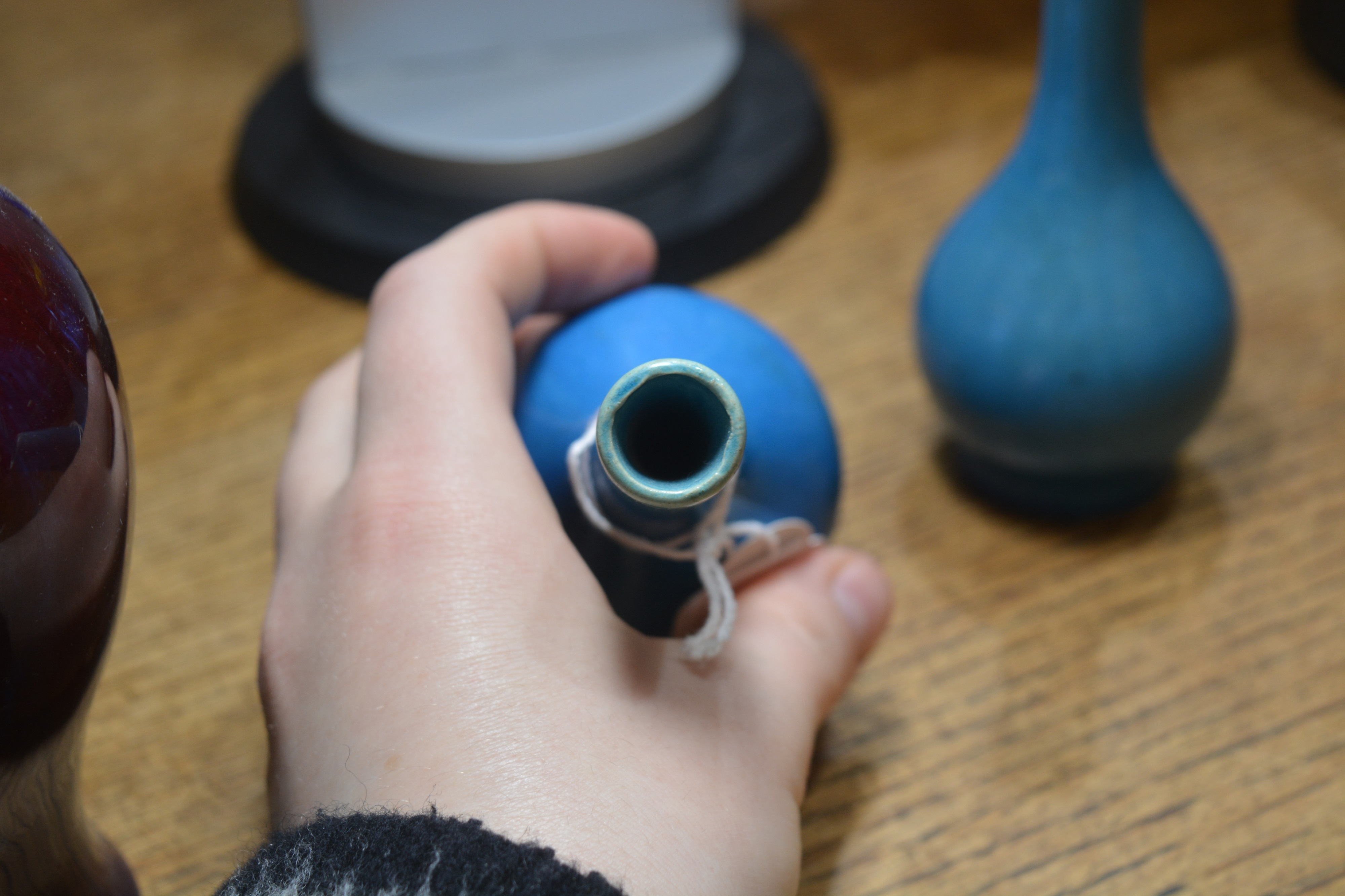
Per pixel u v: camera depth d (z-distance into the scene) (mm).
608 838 364
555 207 436
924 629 454
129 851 421
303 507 406
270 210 549
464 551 382
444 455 391
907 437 496
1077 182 440
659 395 354
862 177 573
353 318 537
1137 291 437
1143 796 420
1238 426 491
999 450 460
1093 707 436
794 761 391
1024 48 615
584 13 562
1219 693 437
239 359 526
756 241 547
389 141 541
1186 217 447
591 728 373
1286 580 457
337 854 350
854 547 471
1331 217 543
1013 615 455
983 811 420
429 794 365
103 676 451
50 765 359
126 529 357
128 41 657
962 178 568
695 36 569
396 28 557
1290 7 619
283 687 386
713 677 389
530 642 377
